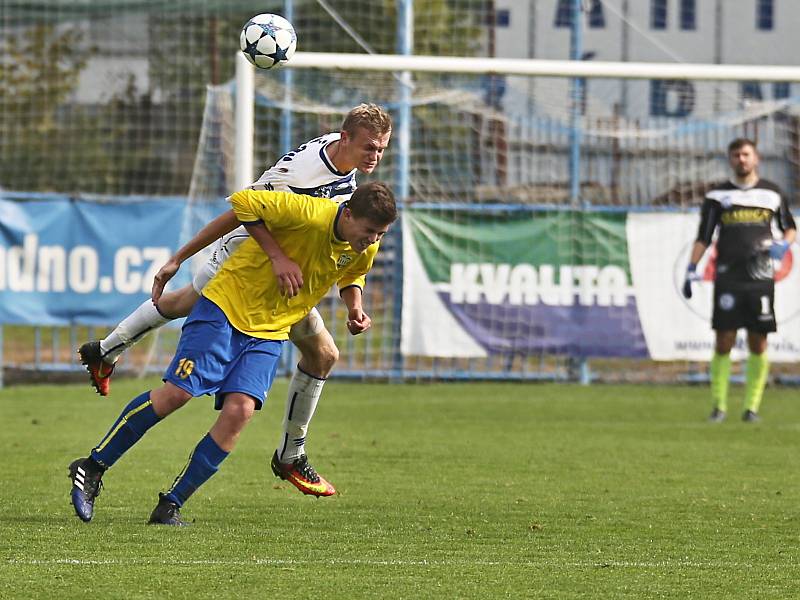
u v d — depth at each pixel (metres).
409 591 15.52
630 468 27.75
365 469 27.14
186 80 60.19
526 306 46.66
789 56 61.00
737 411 40.78
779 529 20.42
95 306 44.19
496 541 19.09
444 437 33.09
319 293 19.58
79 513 19.11
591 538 19.48
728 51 60.78
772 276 37.84
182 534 19.05
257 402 19.42
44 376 47.72
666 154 51.12
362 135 19.73
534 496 23.66
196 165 47.03
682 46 60.41
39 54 60.25
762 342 38.06
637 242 46.56
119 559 17.08
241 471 26.41
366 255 20.38
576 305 46.69
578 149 50.62
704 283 46.56
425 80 50.84
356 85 48.84
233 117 48.41
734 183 38.09
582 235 46.56
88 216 44.09
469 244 46.44
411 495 23.58
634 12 59.88
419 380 48.31
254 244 19.23
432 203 46.62
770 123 50.97
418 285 46.44
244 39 24.14
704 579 16.52
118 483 24.23
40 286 43.81
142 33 60.06
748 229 37.75
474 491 24.20
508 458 29.16
